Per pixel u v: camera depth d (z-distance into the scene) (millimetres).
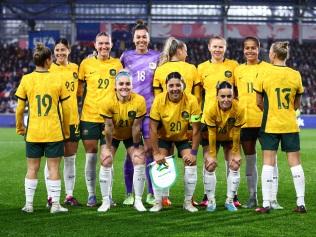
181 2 42125
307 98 38594
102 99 8430
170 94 7562
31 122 7590
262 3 42312
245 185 10367
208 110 7637
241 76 8273
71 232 6406
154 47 43375
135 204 7934
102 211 7742
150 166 7801
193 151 7738
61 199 8898
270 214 7504
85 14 43219
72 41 43656
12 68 42844
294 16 44219
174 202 8609
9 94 39312
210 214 7535
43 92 7535
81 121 8469
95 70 8547
